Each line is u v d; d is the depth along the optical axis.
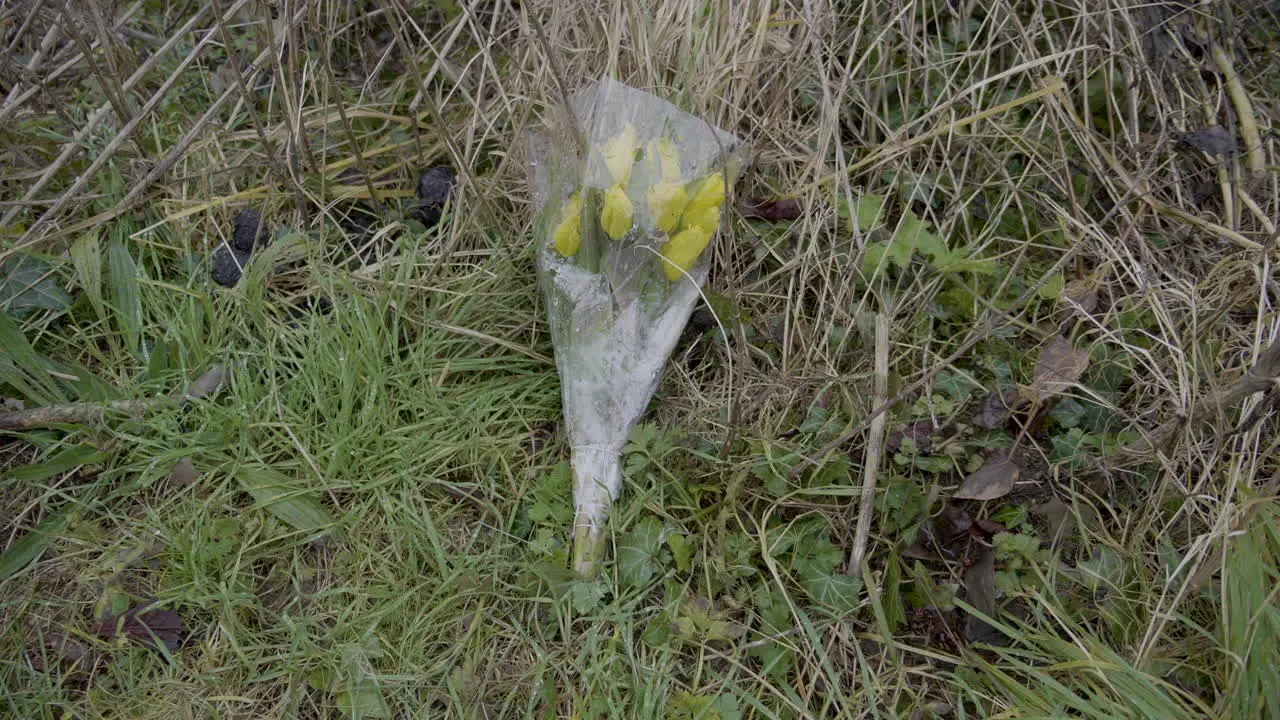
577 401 1.25
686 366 1.32
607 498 1.22
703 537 1.22
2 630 1.18
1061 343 1.26
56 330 1.33
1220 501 1.20
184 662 1.18
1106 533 1.22
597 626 1.17
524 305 1.36
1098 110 1.45
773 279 1.36
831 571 1.19
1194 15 1.46
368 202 1.42
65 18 1.28
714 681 1.17
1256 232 1.35
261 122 1.45
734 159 1.30
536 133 1.33
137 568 1.21
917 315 1.32
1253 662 1.10
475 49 1.52
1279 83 1.47
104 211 1.37
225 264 1.36
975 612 1.16
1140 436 1.24
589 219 1.25
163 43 1.47
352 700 1.15
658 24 1.33
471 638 1.18
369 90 1.49
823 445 1.26
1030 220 1.40
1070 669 1.15
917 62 1.46
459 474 1.28
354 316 1.33
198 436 1.26
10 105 1.32
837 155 1.32
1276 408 1.23
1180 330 1.31
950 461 1.23
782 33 1.40
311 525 1.23
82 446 1.25
